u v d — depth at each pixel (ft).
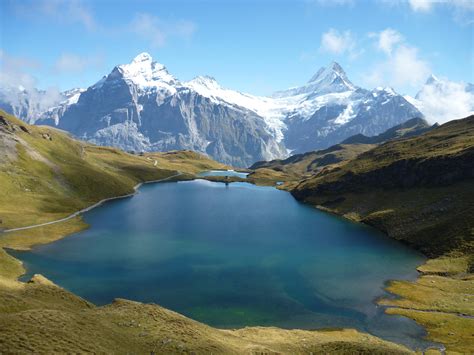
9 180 653.30
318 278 358.64
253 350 186.70
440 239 434.71
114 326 173.58
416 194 590.55
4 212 544.62
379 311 289.33
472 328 251.19
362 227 566.77
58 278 347.15
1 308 162.50
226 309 293.02
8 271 346.95
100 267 380.58
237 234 523.70
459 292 315.37
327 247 460.14
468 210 463.42
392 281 350.02
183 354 158.71
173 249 448.24
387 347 208.44
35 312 145.89
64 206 651.25
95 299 303.89
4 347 114.01
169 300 306.76
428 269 376.07
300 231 543.39
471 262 365.61
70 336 134.10
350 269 383.04
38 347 118.83
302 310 292.20
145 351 153.28
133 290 324.80
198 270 377.30
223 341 190.80
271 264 397.80
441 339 241.76
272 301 307.99
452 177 566.36
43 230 509.35
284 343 213.87
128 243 470.80
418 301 303.68
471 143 630.74
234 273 370.73
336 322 272.31
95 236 502.38
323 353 197.26
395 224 530.27
